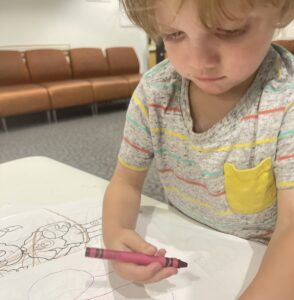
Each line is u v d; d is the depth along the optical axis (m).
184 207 0.57
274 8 0.32
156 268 0.39
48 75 3.84
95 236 0.52
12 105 3.15
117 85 3.84
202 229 0.54
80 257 0.48
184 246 0.49
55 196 0.65
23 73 3.67
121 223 0.50
